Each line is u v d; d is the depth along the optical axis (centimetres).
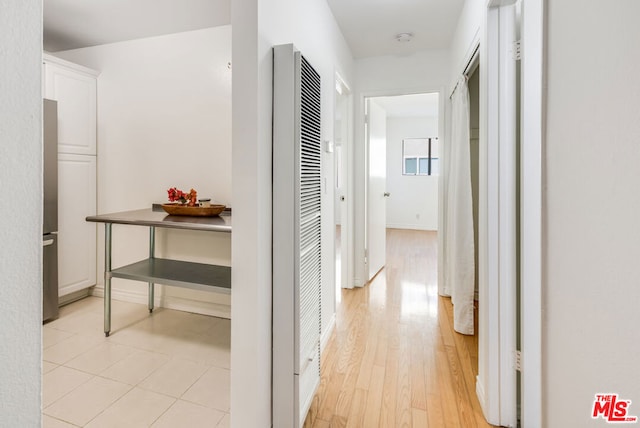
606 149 65
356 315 294
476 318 287
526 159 154
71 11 257
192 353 230
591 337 71
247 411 144
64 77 292
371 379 199
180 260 300
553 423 88
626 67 59
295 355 153
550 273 89
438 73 337
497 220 163
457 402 179
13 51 40
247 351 143
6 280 40
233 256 143
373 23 281
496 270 163
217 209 255
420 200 787
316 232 188
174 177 300
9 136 40
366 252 380
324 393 186
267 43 146
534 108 153
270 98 150
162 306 309
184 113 294
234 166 141
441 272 340
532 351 156
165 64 297
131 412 172
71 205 303
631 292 59
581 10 74
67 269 302
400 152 793
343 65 306
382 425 162
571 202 79
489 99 164
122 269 261
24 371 42
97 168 324
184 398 183
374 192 400
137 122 309
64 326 269
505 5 161
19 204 41
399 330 264
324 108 240
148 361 220
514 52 161
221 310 291
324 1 239
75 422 165
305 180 164
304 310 162
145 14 262
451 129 322
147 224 229
